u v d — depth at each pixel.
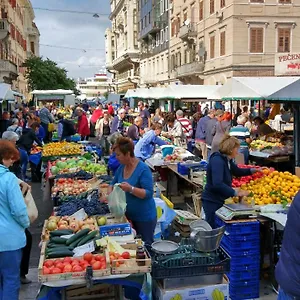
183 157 9.38
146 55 60.72
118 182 4.99
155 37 56.50
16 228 3.96
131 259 3.74
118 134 7.91
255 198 5.39
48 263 3.70
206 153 12.69
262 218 4.95
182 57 43.41
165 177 9.16
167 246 4.11
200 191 7.64
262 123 13.65
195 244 4.04
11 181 3.92
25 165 9.27
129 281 3.75
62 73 47.53
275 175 6.09
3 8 38.91
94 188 6.51
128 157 4.82
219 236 4.04
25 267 5.35
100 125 17.42
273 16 29.95
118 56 89.19
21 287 5.29
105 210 5.14
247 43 30.03
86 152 11.19
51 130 18.55
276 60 15.64
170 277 3.87
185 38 40.16
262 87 11.20
